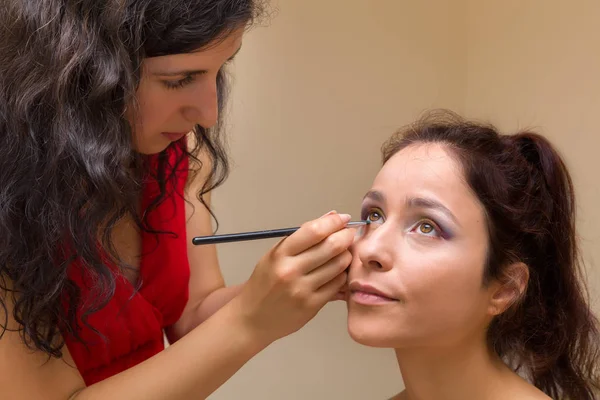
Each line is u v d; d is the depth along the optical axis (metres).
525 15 1.39
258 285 0.77
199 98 0.74
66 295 0.77
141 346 0.96
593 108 1.23
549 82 1.33
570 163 1.29
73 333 0.79
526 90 1.40
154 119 0.75
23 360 0.73
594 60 1.22
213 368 0.77
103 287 0.77
